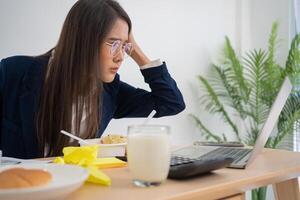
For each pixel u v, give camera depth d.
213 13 2.91
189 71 2.72
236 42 3.09
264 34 3.05
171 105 1.67
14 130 1.30
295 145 2.69
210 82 2.88
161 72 1.68
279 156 0.96
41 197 0.42
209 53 2.88
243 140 2.87
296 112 2.41
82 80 1.22
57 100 1.24
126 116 1.79
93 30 1.20
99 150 0.89
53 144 1.25
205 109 2.83
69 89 1.22
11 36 1.73
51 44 1.89
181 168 0.62
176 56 2.62
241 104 2.76
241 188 0.63
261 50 2.77
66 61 1.23
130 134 0.59
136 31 2.32
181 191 0.54
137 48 1.66
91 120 1.28
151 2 2.42
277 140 2.47
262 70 2.58
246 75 2.79
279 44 2.95
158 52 2.48
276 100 0.76
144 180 0.57
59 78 1.24
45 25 1.86
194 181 0.62
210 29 2.88
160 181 0.58
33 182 0.45
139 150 0.57
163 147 0.58
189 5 2.71
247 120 2.93
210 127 2.88
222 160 0.69
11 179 0.45
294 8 2.90
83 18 1.21
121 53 1.28
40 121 1.26
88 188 0.56
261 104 2.56
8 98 1.32
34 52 1.83
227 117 2.83
